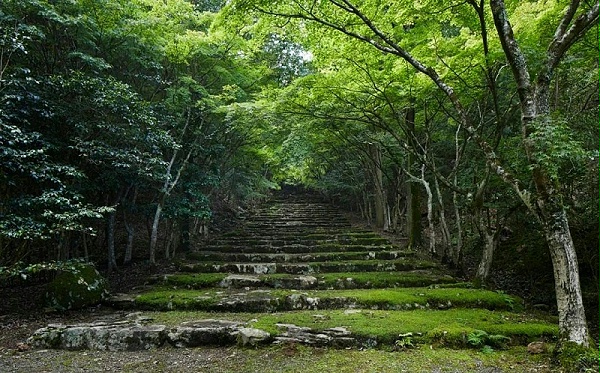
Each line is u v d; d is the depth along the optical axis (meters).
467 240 10.35
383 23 5.88
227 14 5.64
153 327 4.70
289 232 12.08
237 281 6.96
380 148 10.50
